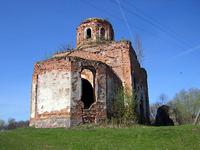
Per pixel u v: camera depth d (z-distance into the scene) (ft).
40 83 94.99
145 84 124.77
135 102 101.30
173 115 124.88
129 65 103.60
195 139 63.21
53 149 58.65
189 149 56.70
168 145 59.88
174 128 75.05
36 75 96.78
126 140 65.16
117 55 106.11
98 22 120.47
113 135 70.13
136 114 100.07
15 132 81.00
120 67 104.63
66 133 74.90
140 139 65.41
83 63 92.84
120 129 78.02
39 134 75.61
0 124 178.50
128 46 105.50
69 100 87.92
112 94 98.58
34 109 94.22
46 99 92.02
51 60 94.12
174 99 196.24
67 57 91.66
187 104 187.73
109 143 62.59
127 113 94.89
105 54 108.06
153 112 193.98
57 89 90.79
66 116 86.94
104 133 72.64
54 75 92.43
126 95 97.96
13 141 67.77
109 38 121.90
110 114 95.45
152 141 63.46
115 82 102.17
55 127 87.20
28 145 62.90
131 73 103.45
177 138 64.90
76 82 90.22
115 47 107.04
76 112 87.92
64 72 90.94
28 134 76.43
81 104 89.35
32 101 96.17
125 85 102.12
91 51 110.63
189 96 192.03
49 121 89.20
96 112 91.35
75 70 90.84
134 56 112.98
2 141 67.82
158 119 122.11
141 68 122.72
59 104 89.15
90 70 96.43
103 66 96.68
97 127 84.48
